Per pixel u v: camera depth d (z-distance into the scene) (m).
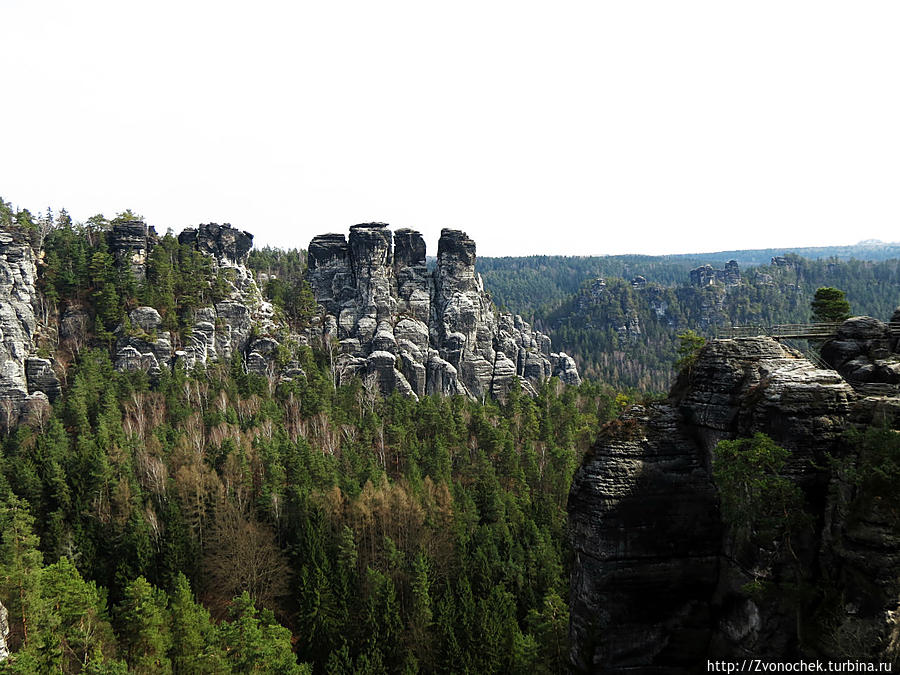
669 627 38.25
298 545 73.62
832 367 40.81
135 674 48.53
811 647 31.75
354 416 112.56
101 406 100.25
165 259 136.50
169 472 84.06
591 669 38.41
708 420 38.19
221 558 70.81
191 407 106.25
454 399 127.19
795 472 33.34
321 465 84.19
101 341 121.75
